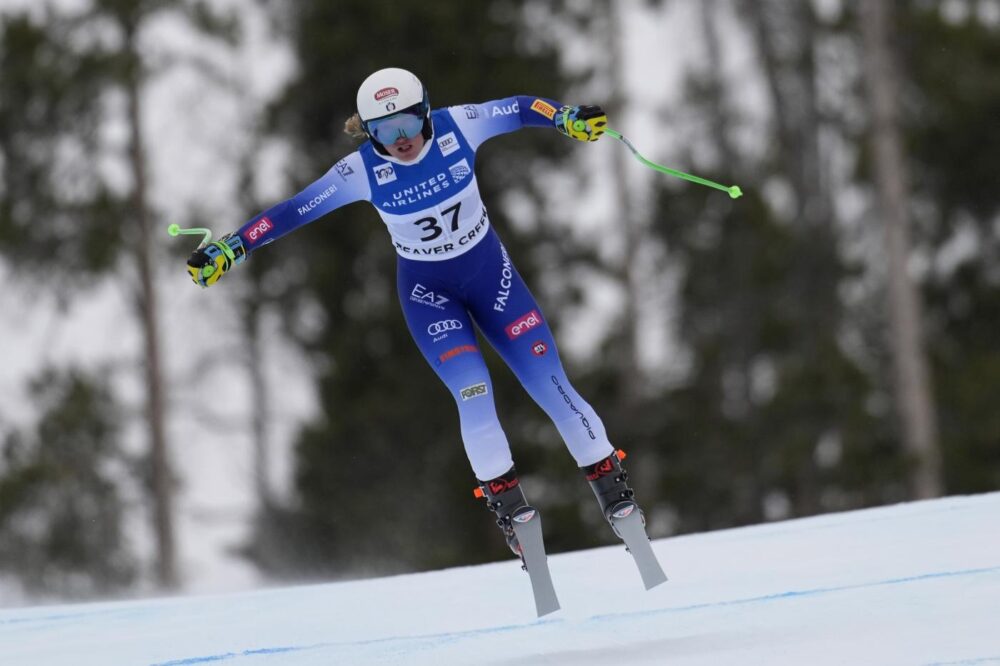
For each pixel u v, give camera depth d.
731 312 77.25
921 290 81.38
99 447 72.56
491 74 69.38
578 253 74.12
